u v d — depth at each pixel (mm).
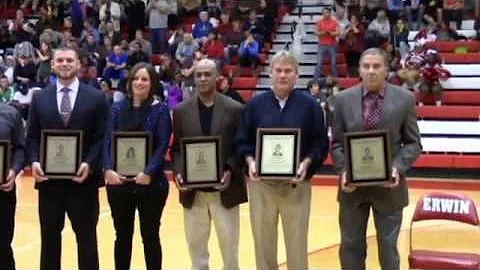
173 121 4750
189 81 12672
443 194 4953
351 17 14797
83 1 16984
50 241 4508
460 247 6414
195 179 4570
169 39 15352
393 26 14250
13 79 13984
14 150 4570
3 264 4562
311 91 12164
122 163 4547
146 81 4590
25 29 15883
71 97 4496
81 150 4379
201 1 16797
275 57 4500
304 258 4629
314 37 15609
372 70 4188
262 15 16031
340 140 4371
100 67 14367
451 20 14930
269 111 4516
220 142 4555
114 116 4695
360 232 4379
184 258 6184
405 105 4246
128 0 16156
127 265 4695
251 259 6133
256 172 4395
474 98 12883
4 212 4523
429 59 12773
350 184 4180
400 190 4312
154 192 4590
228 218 4742
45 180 4438
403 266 5762
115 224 4672
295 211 4559
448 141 11562
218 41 14320
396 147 4258
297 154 4371
